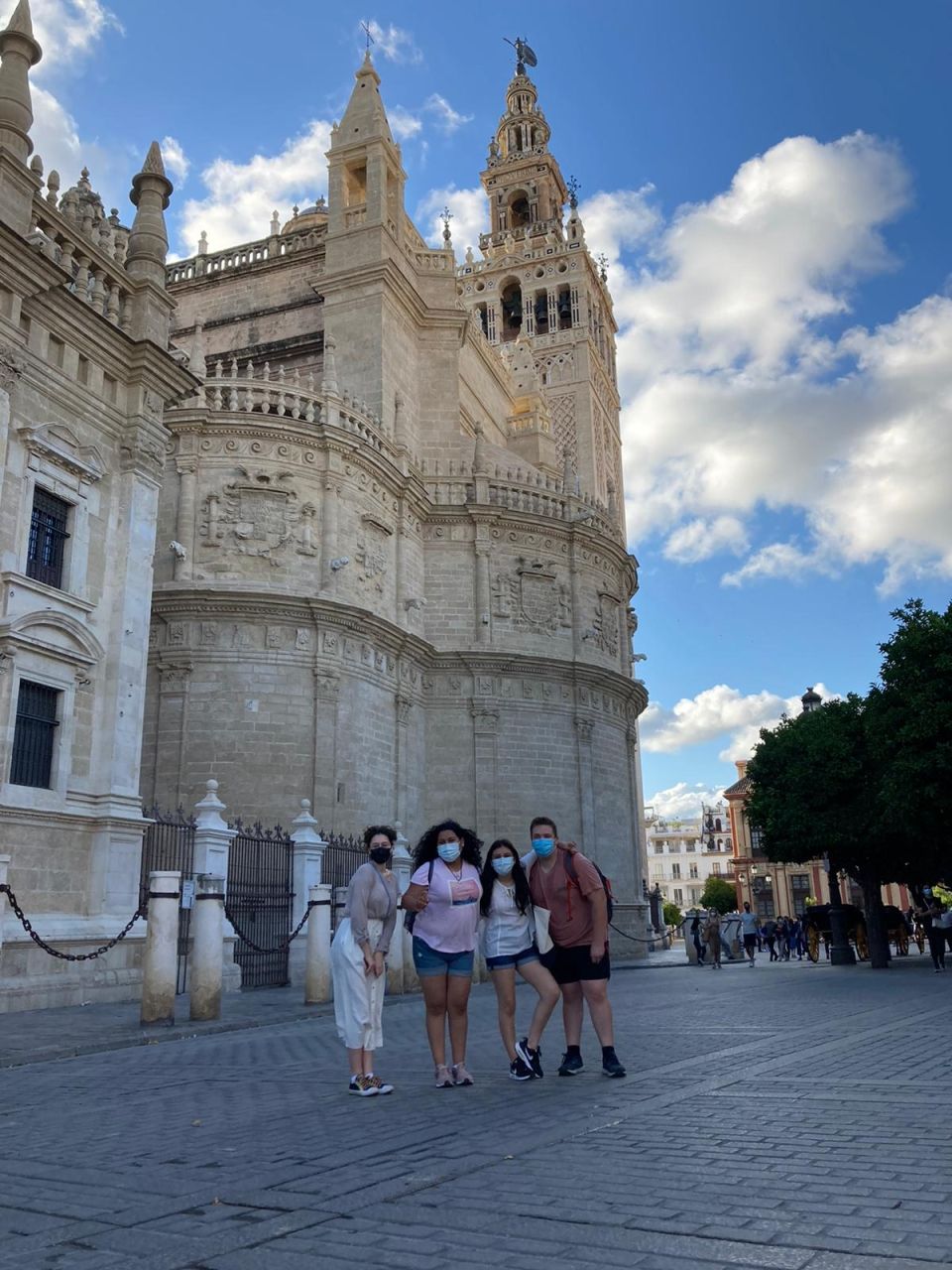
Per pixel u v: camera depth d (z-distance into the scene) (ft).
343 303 130.31
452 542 127.75
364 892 28.96
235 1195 17.67
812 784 108.06
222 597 99.30
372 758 108.37
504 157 297.33
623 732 138.92
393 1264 13.84
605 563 140.15
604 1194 16.97
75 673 61.16
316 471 107.45
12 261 57.16
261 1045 41.81
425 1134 22.17
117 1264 14.23
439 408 139.13
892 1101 24.95
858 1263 13.32
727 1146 20.27
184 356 104.73
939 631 87.97
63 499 62.49
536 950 30.35
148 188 72.54
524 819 121.90
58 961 55.98
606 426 259.60
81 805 60.49
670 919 374.22
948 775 87.81
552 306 250.98
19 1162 20.89
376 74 138.31
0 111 58.75
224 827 67.72
